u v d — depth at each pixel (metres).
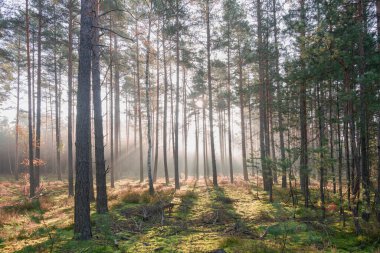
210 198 15.37
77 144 8.04
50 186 23.52
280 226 7.94
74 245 7.30
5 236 8.34
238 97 26.98
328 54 8.97
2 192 18.97
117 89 28.34
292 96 12.81
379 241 7.52
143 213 10.94
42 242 7.64
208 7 21.20
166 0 18.48
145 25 18.83
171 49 22.00
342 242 7.75
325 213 10.78
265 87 17.56
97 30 11.93
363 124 9.14
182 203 13.45
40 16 18.41
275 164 12.08
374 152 12.52
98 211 11.27
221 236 8.31
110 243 7.67
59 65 27.06
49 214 11.79
